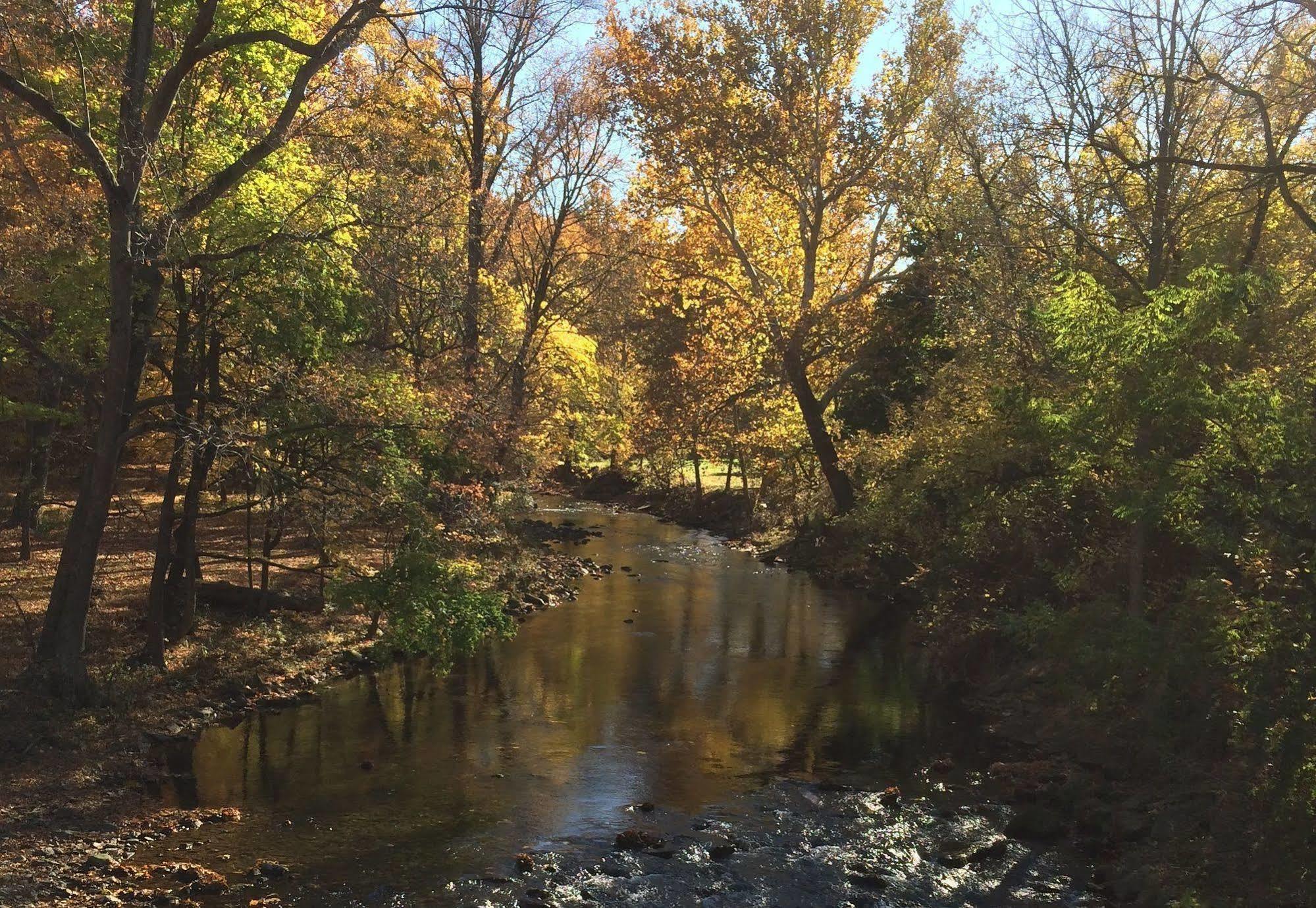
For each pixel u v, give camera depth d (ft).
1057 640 43.78
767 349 117.39
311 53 50.29
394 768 46.11
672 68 109.60
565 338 123.75
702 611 84.12
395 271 55.93
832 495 118.52
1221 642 34.50
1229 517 35.91
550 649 70.18
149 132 48.26
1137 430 39.81
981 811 41.93
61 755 43.86
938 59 105.60
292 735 50.49
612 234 122.52
